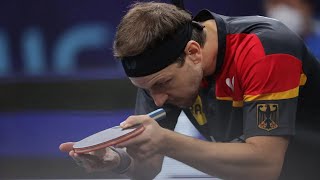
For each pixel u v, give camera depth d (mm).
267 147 4812
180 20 4816
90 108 11250
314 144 5602
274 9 11391
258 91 4867
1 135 10984
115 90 11305
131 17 4816
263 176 4836
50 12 11602
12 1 11562
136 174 5777
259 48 4926
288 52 4949
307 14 11383
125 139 4383
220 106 5410
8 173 10359
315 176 5742
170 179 8766
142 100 5934
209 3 11414
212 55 5113
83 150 4480
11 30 11672
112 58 11555
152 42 4652
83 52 11625
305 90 5387
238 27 5195
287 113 4895
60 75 11531
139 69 4738
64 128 11000
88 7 11555
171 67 4770
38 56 11711
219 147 4711
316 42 11398
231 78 5172
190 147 4625
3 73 11711
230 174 4777
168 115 5906
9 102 11445
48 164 10422
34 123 11141
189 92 4977
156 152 4578
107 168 5324
